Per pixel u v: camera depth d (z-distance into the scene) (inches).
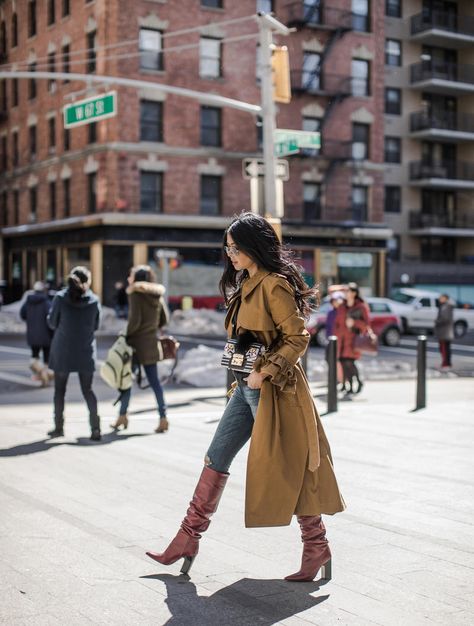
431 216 1827.0
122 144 1347.2
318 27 1513.3
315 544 168.2
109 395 516.7
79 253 1465.3
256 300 164.6
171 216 1381.6
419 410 449.7
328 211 1558.8
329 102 1551.4
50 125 1567.4
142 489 249.3
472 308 1355.8
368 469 283.4
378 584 167.8
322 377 646.5
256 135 1456.7
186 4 1384.1
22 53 1653.5
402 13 1795.0
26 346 920.3
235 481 261.1
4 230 1707.7
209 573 174.2
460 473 276.8
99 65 1375.5
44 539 196.1
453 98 1873.8
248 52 1445.6
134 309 359.3
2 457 300.4
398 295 1302.9
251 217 166.7
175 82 1382.9
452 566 179.8
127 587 164.1
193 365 604.7
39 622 144.8
